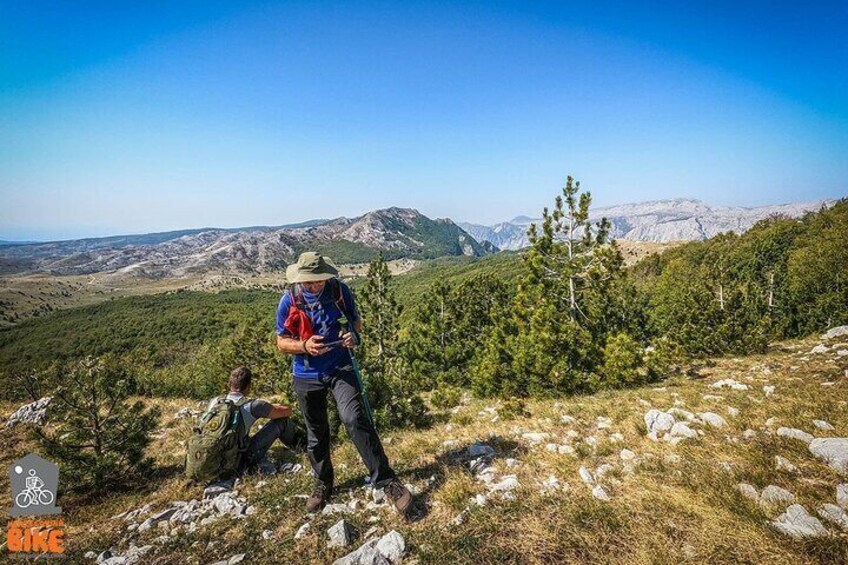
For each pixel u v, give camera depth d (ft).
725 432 18.70
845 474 13.29
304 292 14.11
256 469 21.33
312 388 14.53
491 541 11.92
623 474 15.56
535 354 44.32
